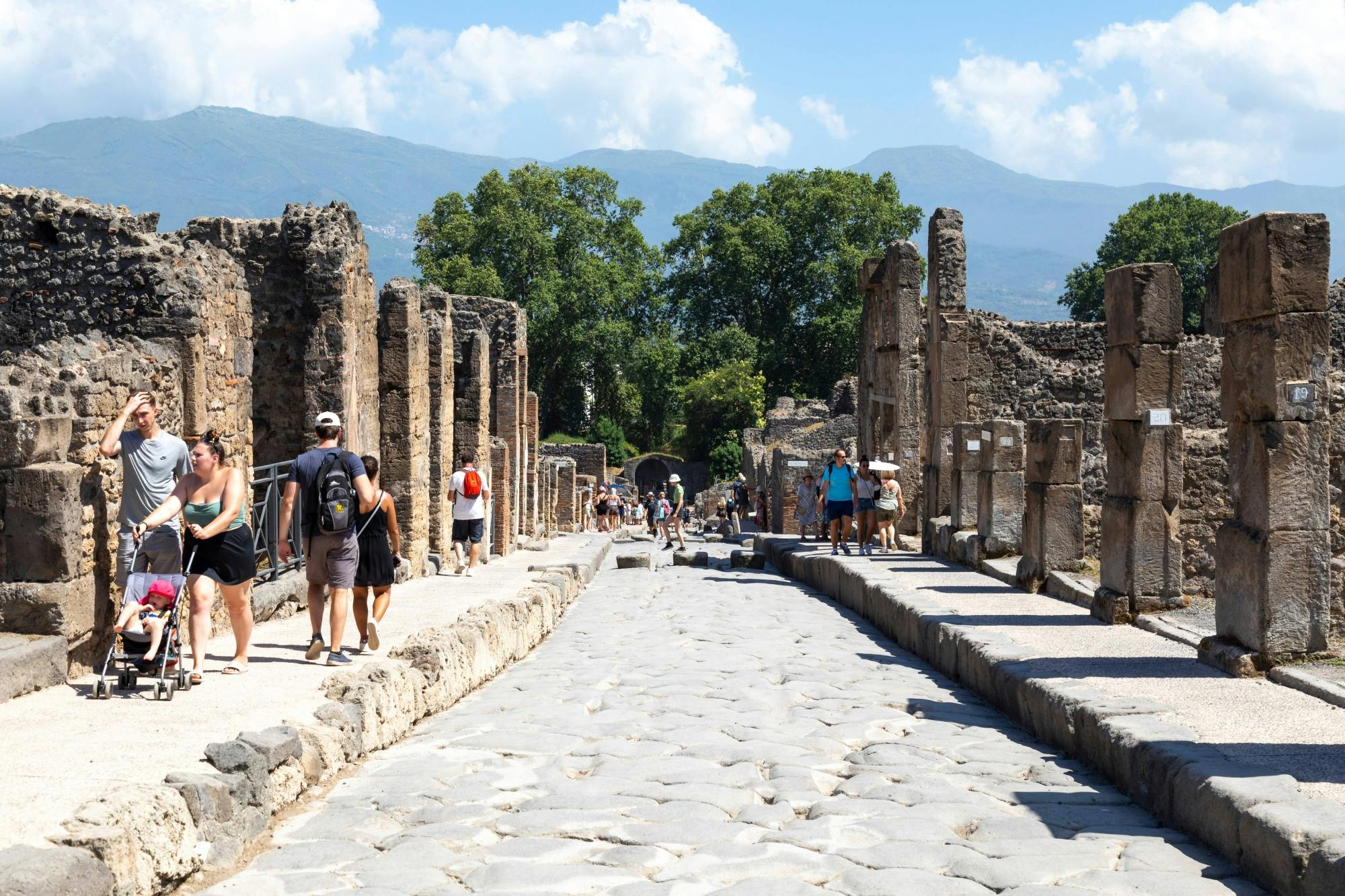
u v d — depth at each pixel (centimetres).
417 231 7950
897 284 2800
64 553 834
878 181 8319
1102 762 730
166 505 834
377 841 592
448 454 2302
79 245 1250
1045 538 1512
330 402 1672
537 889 507
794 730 857
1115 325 1241
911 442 2791
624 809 630
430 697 930
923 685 1110
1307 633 905
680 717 901
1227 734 694
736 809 645
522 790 683
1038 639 1107
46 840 464
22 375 860
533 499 3647
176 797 531
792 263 8225
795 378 8219
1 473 829
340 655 959
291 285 1709
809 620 1688
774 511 4731
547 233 7881
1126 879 525
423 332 2064
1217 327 3067
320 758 700
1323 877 477
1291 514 908
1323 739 680
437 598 1549
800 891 501
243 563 883
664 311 8638
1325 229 917
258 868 548
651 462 8150
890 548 2322
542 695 1030
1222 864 553
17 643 808
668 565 3088
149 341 1162
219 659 970
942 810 634
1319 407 909
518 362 3347
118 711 740
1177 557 1207
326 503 952
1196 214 7262
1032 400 2700
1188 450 1583
